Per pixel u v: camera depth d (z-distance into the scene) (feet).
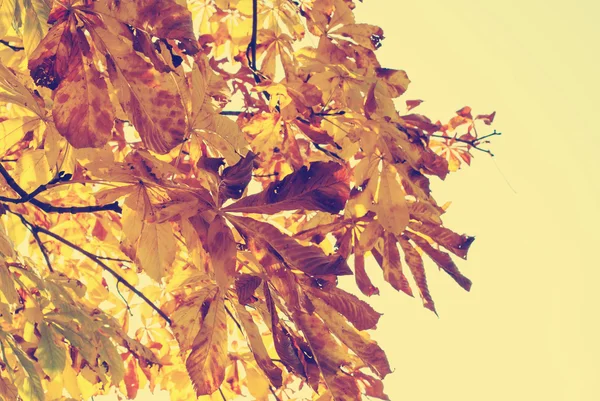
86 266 12.14
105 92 8.34
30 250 12.07
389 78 10.26
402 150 9.65
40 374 9.90
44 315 9.66
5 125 9.43
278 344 8.68
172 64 8.68
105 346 9.83
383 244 9.60
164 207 8.39
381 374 8.86
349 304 8.77
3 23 8.28
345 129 10.05
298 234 9.55
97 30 8.32
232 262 8.41
